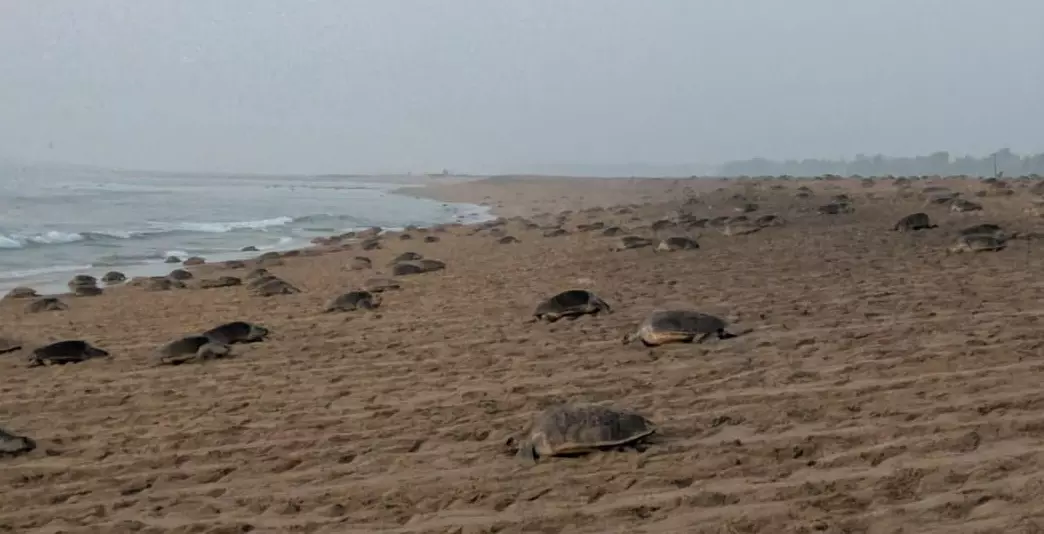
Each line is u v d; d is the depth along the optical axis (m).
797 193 39.44
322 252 29.03
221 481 7.48
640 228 30.73
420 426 8.66
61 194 61.28
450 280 19.59
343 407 9.52
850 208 29.30
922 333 10.77
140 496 7.23
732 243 22.44
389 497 6.86
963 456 6.74
